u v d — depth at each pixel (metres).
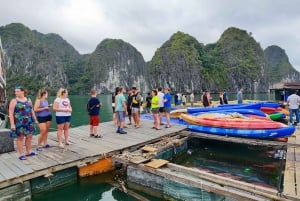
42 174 6.15
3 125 17.22
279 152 10.01
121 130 10.38
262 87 125.88
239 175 7.88
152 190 6.50
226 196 5.10
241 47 131.75
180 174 6.37
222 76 124.44
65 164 6.62
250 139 9.62
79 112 30.19
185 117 12.32
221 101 19.50
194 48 127.88
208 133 10.95
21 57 123.25
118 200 6.18
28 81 115.69
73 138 9.51
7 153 7.44
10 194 5.68
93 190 6.73
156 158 8.14
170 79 123.38
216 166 8.77
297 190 5.00
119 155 7.57
